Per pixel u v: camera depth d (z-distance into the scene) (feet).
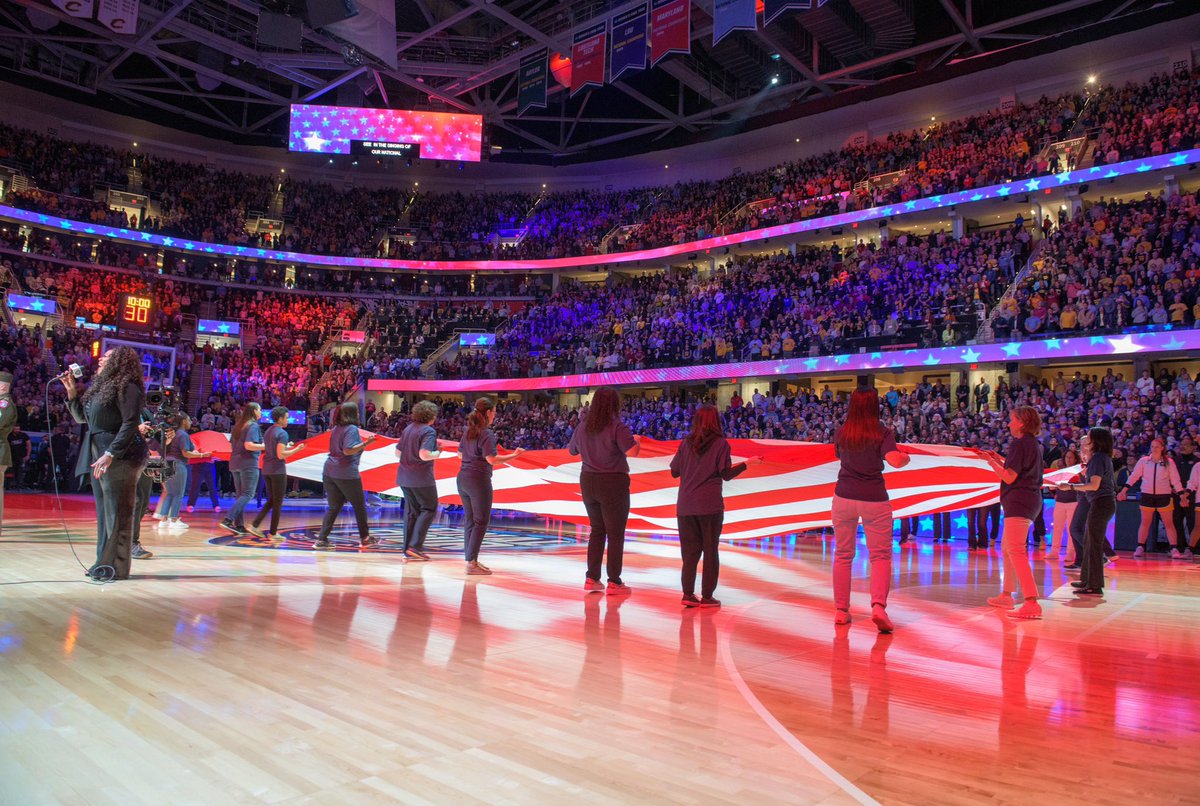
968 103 102.17
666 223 118.62
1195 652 16.24
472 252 129.08
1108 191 81.71
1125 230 72.18
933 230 97.09
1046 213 87.56
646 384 102.32
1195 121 74.64
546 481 30.96
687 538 20.29
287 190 138.00
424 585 21.49
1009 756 9.59
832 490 26.58
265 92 122.93
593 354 105.60
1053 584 28.58
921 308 78.89
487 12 93.86
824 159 111.04
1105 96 88.12
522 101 101.35
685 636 16.26
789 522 29.04
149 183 125.18
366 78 120.57
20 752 8.32
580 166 136.67
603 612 18.71
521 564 27.84
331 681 11.64
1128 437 55.21
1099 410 58.65
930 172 91.61
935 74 98.73
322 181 141.79
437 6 106.01
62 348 93.25
